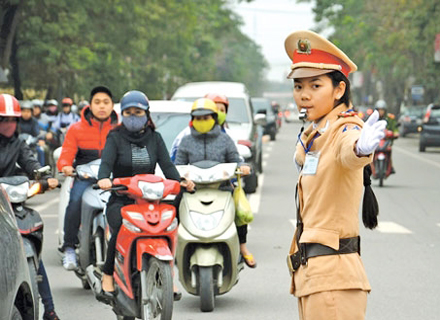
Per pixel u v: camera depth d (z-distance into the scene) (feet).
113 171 47.80
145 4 250.16
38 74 234.99
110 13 228.02
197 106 57.67
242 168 55.16
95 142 58.75
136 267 45.75
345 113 29.25
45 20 200.85
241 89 131.23
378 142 26.11
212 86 130.00
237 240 54.03
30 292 37.01
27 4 188.85
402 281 63.21
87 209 56.03
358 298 29.58
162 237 45.52
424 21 323.16
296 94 30.17
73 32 200.34
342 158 27.81
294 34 29.84
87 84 247.91
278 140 315.58
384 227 91.76
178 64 377.50
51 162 145.89
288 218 97.91
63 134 145.38
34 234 45.01
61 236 67.41
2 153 47.70
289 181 146.92
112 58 242.37
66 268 57.52
